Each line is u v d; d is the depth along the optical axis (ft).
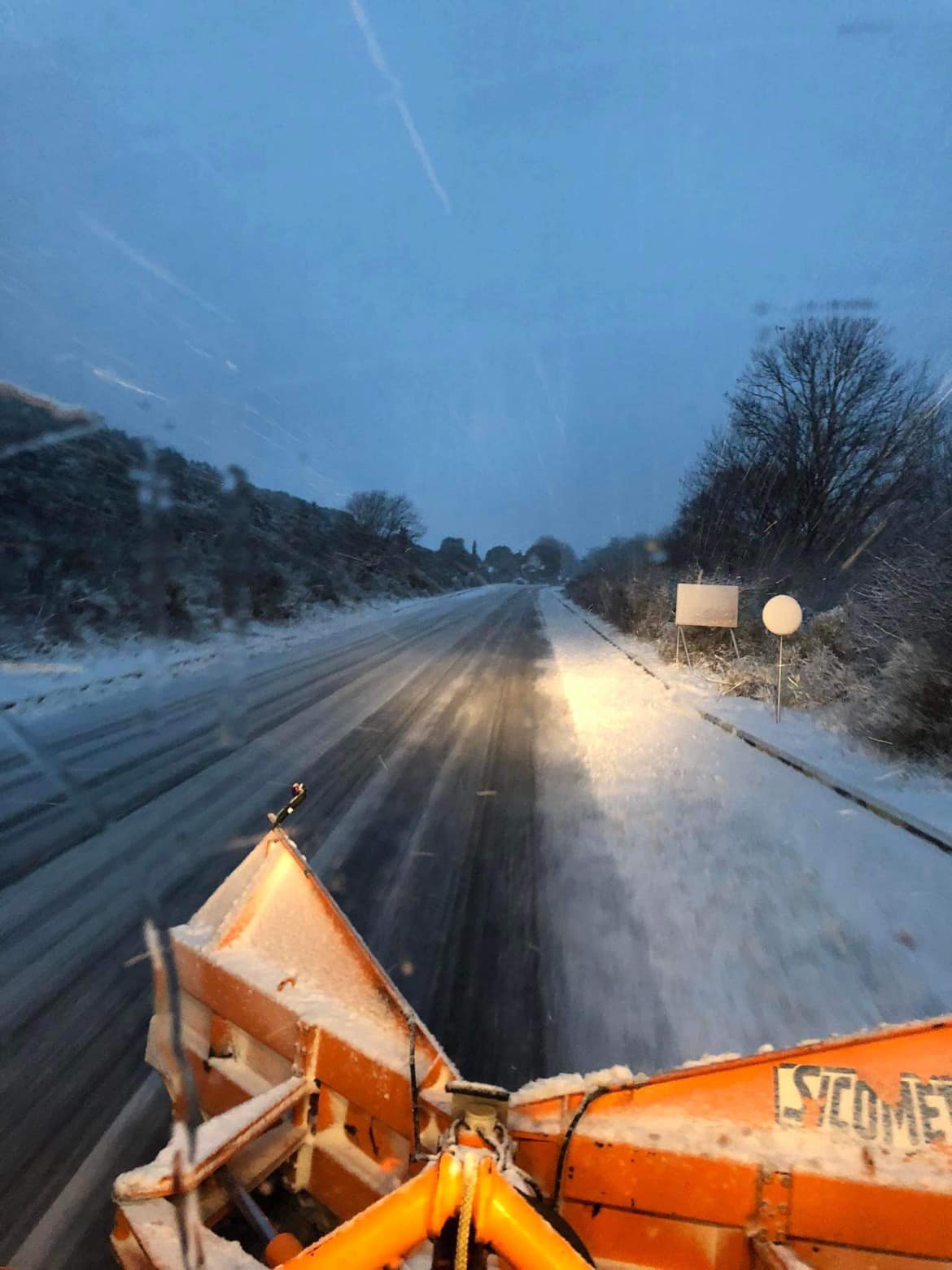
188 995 7.93
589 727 38.29
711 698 49.37
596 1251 5.73
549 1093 6.08
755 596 68.54
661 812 24.88
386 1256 4.02
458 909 17.19
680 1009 13.42
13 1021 12.25
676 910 17.52
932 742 30.14
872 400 73.61
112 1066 11.12
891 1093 5.70
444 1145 5.08
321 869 19.08
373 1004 7.04
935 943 16.24
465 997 13.56
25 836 20.18
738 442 86.48
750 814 24.82
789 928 16.80
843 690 42.60
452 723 37.86
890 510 70.79
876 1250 5.40
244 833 20.90
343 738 33.35
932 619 33.91
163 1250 5.48
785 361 76.54
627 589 103.14
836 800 26.68
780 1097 5.82
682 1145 5.66
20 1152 9.37
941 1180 5.38
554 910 17.30
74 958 14.20
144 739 30.91
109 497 57.26
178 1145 6.09
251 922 8.04
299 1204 6.72
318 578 96.43
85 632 47.44
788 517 79.20
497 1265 5.07
